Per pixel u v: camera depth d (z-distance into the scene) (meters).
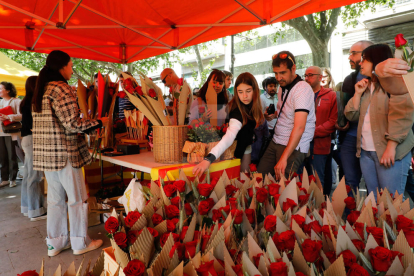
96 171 3.26
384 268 0.74
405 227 0.92
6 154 5.29
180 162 2.01
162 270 0.85
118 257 0.94
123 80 2.02
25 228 3.25
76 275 0.92
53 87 2.24
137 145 2.69
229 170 1.93
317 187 1.34
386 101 2.04
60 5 2.65
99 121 2.37
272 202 1.24
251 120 1.98
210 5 3.04
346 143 2.71
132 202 1.67
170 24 3.70
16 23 3.50
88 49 4.59
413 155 2.68
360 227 0.95
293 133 2.01
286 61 2.07
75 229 2.54
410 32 10.76
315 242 0.80
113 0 2.97
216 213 1.11
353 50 2.64
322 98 3.08
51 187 2.50
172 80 2.17
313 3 2.62
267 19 3.01
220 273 0.80
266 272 0.75
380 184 2.15
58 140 2.32
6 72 6.73
